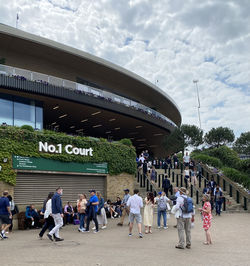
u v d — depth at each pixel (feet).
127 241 34.55
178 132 120.57
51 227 36.88
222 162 114.42
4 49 85.40
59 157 59.47
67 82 84.74
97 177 67.10
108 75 114.11
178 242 33.53
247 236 37.60
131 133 139.44
